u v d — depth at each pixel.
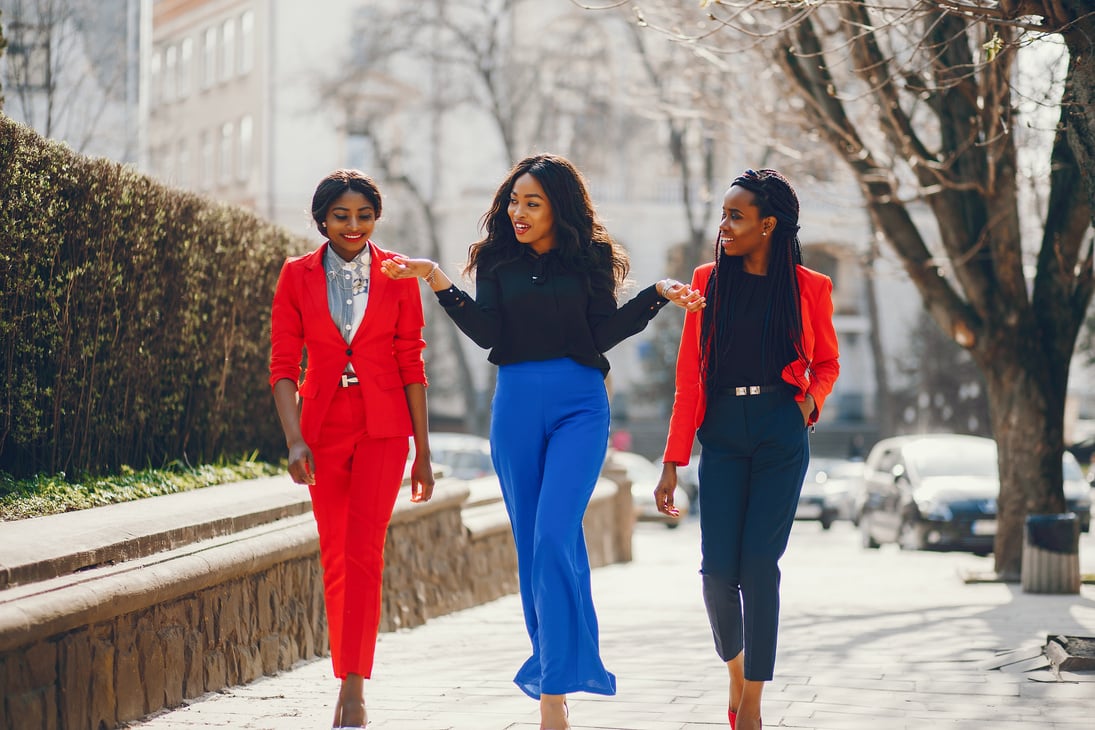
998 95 9.88
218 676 5.52
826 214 35.66
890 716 4.96
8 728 3.97
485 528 10.20
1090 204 6.07
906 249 12.34
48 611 4.12
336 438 4.73
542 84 36.81
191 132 47.53
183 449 8.14
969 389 42.38
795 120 13.41
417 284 4.86
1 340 6.05
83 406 6.78
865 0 8.20
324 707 5.14
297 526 6.47
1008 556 12.45
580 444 4.44
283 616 6.25
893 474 18.19
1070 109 6.12
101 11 14.58
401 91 42.78
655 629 8.09
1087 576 12.10
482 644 7.27
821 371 4.48
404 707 5.14
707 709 5.11
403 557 8.39
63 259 6.49
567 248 4.52
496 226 4.64
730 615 4.41
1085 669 5.94
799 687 5.65
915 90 10.46
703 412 4.48
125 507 5.90
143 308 7.38
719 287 4.46
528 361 4.53
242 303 8.88
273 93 43.78
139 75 15.32
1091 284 12.16
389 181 39.41
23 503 5.69
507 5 37.12
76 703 4.38
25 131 6.04
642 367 43.50
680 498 27.20
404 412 4.79
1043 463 12.23
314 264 4.76
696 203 44.97
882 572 14.49
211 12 46.62
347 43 42.03
